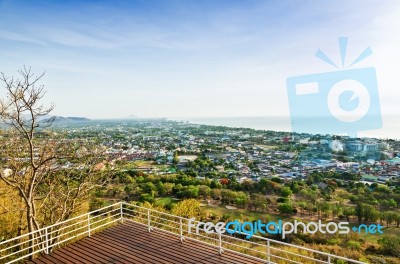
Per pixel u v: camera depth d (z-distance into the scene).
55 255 8.32
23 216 13.71
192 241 8.95
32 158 10.62
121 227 10.13
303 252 13.05
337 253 12.60
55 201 12.79
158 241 9.01
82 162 13.13
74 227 14.17
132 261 7.86
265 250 13.09
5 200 13.98
